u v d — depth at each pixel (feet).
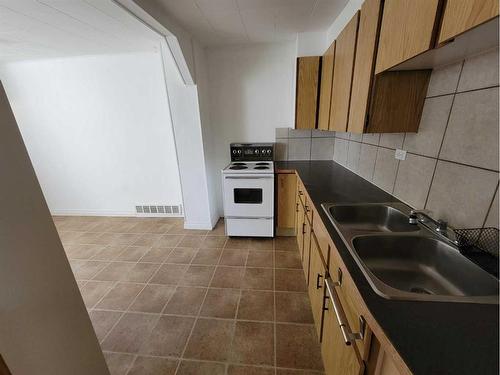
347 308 2.70
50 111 10.35
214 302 6.06
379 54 3.47
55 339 2.59
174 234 9.77
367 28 3.80
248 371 4.39
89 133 10.59
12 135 2.14
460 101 3.04
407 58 2.78
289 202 8.63
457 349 1.68
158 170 10.98
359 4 5.08
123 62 9.41
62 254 2.67
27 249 2.29
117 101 10.00
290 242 8.84
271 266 7.45
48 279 2.51
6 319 2.10
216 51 9.00
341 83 5.22
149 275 7.23
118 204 11.75
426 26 2.39
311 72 7.54
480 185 2.78
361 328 2.26
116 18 5.75
